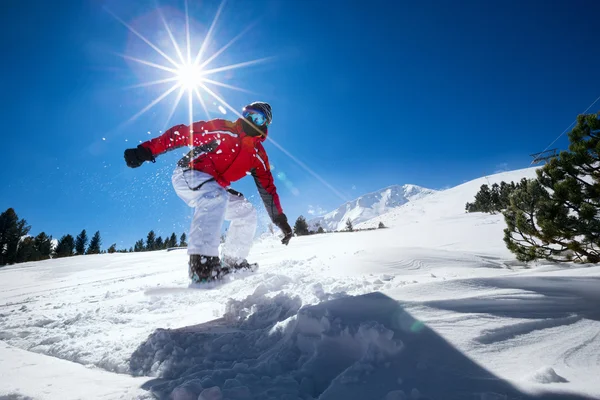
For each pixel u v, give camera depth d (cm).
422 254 409
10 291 805
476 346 118
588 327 130
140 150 232
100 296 462
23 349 213
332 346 131
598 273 205
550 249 458
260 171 274
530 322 133
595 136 416
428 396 94
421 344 120
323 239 1295
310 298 218
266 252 908
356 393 100
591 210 394
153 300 335
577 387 89
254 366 137
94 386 137
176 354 162
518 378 98
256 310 220
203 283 215
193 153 245
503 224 1000
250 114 256
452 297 161
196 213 229
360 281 279
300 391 113
